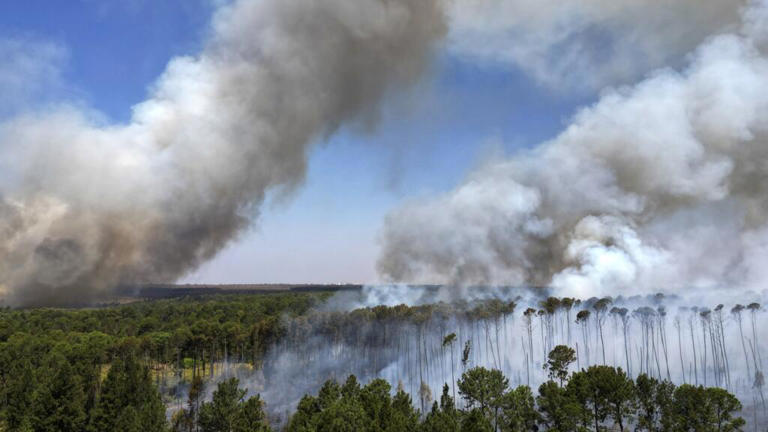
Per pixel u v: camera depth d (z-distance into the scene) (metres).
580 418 63.44
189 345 141.62
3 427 76.62
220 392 72.56
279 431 91.81
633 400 66.94
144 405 70.81
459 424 59.88
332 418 56.16
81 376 81.69
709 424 59.59
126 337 142.38
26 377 80.81
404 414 61.44
